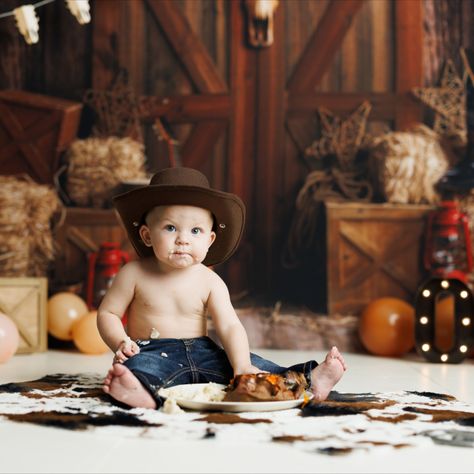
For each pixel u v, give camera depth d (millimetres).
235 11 5539
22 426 2105
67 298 4688
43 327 4543
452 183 4953
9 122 5449
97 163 5262
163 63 5598
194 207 2598
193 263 2625
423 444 1930
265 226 5512
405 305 4531
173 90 5594
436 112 5301
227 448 1879
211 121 5570
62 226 5160
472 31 5297
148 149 5605
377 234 4926
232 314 2711
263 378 2348
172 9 5574
